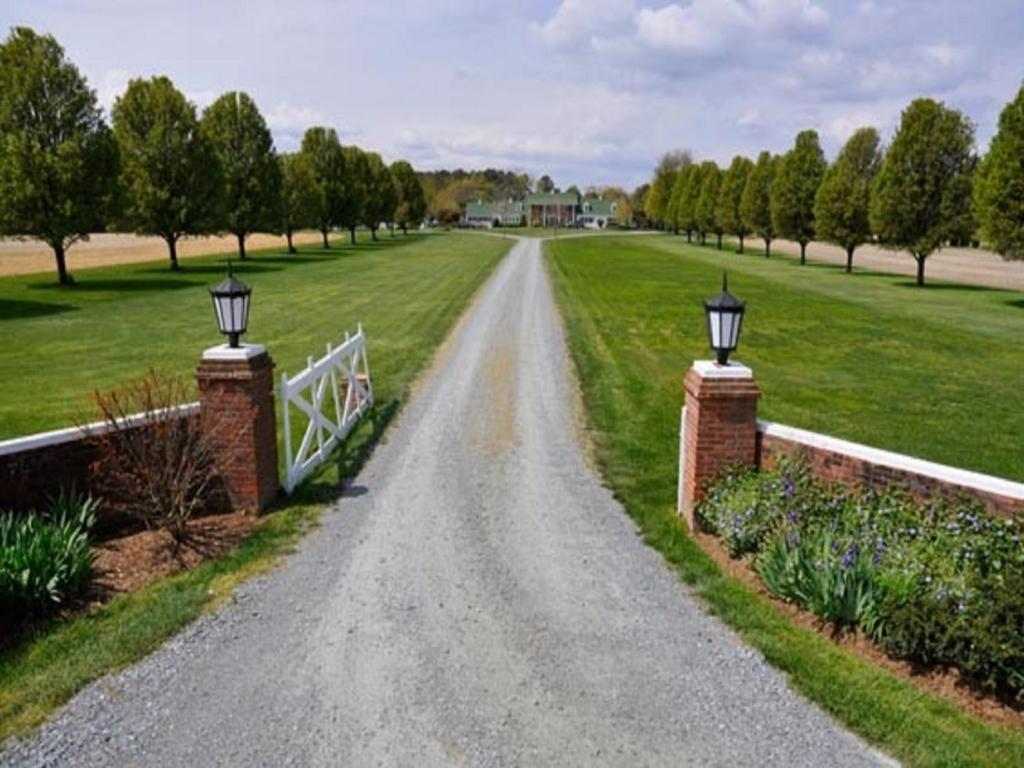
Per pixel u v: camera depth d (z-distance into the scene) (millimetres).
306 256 43469
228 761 3576
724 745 3695
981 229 24141
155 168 32531
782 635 4660
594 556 5871
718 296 6078
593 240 68938
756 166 49375
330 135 53781
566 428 9500
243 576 5473
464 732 3787
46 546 5070
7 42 24906
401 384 11867
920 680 4199
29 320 18312
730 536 5711
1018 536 4609
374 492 7238
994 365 13820
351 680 4227
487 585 5375
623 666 4367
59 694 4074
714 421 6141
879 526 5105
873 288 28328
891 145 29047
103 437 6082
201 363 6438
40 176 24984
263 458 6738
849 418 10078
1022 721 3859
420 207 78938
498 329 17172
